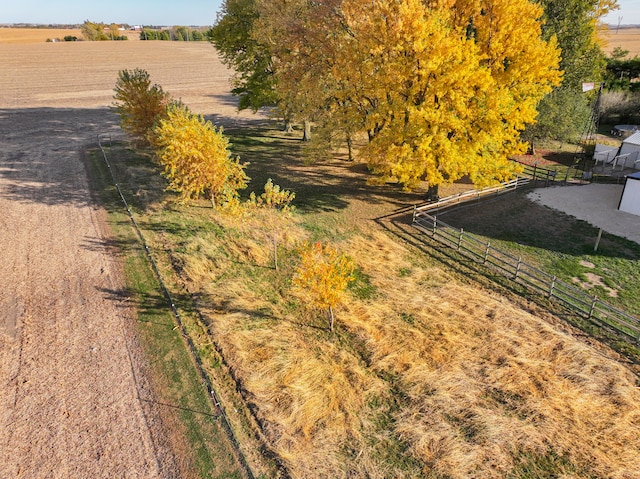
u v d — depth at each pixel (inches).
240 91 1424.7
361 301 592.4
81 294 596.1
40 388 448.5
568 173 1115.9
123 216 823.7
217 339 517.3
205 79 2679.6
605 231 792.3
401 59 738.8
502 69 788.0
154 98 1067.3
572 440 390.6
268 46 1177.4
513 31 746.2
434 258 709.9
